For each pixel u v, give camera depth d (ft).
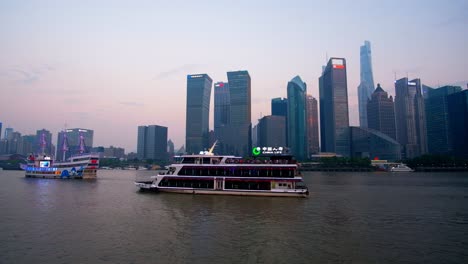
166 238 148.87
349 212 213.66
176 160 320.29
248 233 158.10
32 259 121.49
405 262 119.44
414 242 144.05
